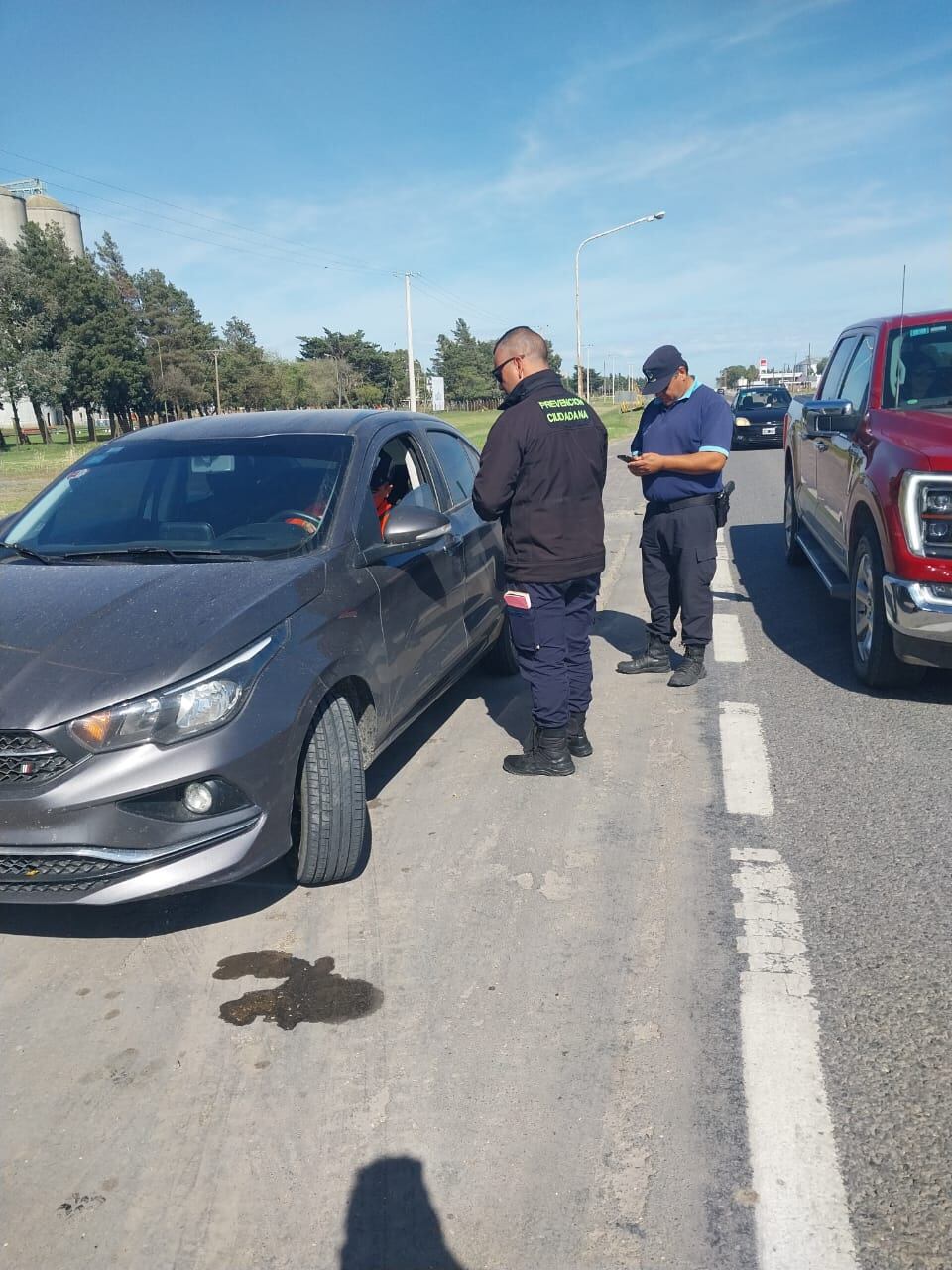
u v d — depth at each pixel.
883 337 6.04
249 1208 2.14
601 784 4.31
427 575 4.41
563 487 4.12
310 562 3.65
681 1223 2.05
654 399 5.54
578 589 4.34
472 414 90.06
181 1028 2.76
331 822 3.33
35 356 74.38
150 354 98.62
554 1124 2.34
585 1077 2.49
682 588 5.57
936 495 4.66
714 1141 2.26
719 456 5.25
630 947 3.05
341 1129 2.36
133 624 3.16
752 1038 2.60
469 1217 2.09
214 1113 2.43
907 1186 2.12
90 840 2.86
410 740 4.96
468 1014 2.76
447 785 4.36
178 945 3.19
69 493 4.42
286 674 3.18
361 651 3.65
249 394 108.31
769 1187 2.13
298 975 2.98
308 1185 2.20
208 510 4.07
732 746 4.68
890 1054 2.52
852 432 5.84
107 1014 2.84
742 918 3.18
